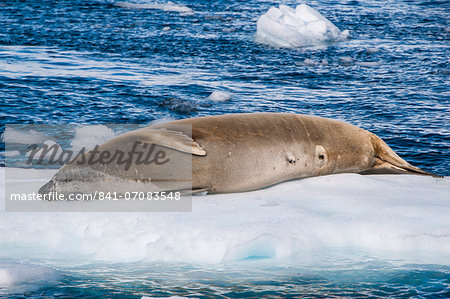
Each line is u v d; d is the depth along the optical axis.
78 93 27.00
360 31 48.00
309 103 26.86
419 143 20.70
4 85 27.66
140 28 46.44
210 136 13.37
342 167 15.03
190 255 10.43
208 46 40.78
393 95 28.58
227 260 10.41
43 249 10.85
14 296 9.08
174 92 28.05
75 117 23.34
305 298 9.10
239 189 13.65
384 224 11.05
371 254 10.79
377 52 39.97
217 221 11.20
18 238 10.95
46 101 25.41
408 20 52.94
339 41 44.19
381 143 15.60
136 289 9.37
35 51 36.81
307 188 13.67
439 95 28.62
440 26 50.12
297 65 36.12
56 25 46.41
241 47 41.06
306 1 64.88
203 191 13.32
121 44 40.22
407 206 12.01
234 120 13.95
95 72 31.59
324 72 34.16
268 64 36.16
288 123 14.40
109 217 11.48
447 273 10.05
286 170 14.06
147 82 29.81
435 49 40.91
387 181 14.40
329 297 9.12
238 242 10.35
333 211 11.98
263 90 29.36
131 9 55.91
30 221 11.45
